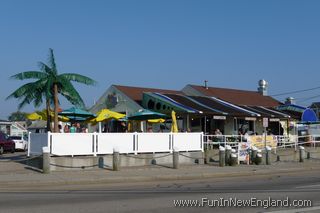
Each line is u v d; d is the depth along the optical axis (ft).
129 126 109.40
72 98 82.07
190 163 86.94
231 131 119.44
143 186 57.52
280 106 137.69
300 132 134.21
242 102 134.72
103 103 118.52
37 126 216.74
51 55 80.74
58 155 71.46
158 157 82.23
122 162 77.92
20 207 38.27
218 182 62.69
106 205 39.34
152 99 108.06
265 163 93.56
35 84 79.46
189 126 111.14
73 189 53.98
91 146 74.79
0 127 197.88
